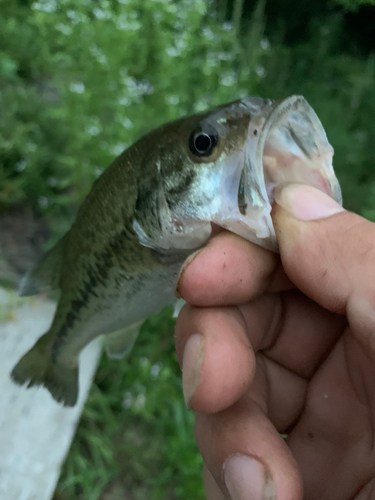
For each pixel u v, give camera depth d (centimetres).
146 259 11
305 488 10
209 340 8
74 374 16
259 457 8
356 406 9
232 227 9
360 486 9
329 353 10
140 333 22
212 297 9
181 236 10
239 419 8
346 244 8
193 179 9
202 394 8
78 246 12
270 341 11
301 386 11
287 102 8
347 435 9
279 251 8
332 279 8
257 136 8
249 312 10
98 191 12
